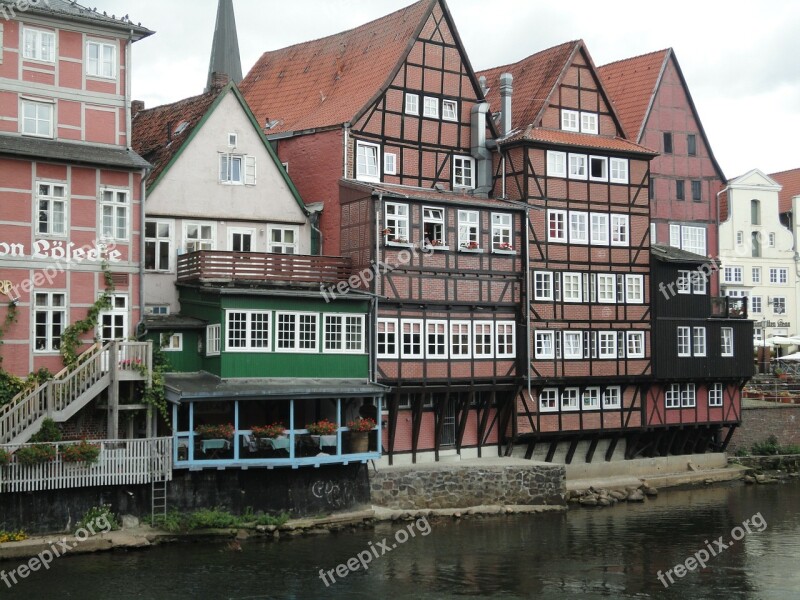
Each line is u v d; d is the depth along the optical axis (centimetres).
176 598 2295
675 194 4619
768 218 5288
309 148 3584
